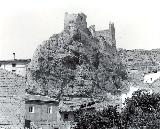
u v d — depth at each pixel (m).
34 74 110.75
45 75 113.88
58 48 125.31
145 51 159.00
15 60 108.50
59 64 120.62
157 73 114.81
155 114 39.66
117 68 143.12
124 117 43.12
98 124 46.38
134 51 159.00
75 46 128.88
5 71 68.44
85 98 110.00
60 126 75.38
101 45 144.25
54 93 110.19
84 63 127.62
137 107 42.28
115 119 45.12
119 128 43.47
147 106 42.53
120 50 159.75
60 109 79.88
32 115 72.38
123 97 68.56
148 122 39.22
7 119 63.94
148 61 154.38
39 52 118.25
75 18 135.62
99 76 129.88
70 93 112.81
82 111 79.00
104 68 135.25
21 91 67.12
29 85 104.69
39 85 108.38
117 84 134.12
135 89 68.56
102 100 107.44
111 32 151.50
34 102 73.12
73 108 82.19
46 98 76.31
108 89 127.75
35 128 69.62
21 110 65.38
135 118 40.56
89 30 146.12
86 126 47.56
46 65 116.38
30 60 115.31
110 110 46.59
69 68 122.44
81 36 134.62
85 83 119.31
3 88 66.12
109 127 45.44
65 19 136.25
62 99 106.19
